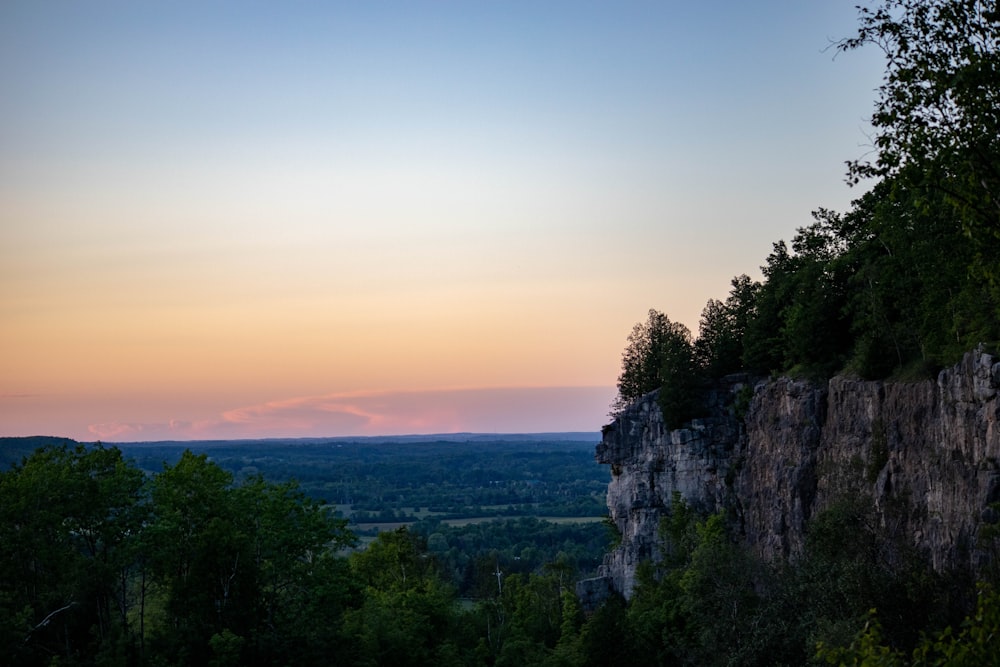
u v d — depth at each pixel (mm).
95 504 76188
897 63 28609
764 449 100812
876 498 70375
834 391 85188
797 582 67875
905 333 77375
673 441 121500
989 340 58969
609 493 136375
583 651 90625
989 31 27641
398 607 97812
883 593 56562
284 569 83000
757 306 117812
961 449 59250
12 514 70625
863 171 29656
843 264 92875
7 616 64938
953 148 28141
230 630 75062
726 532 108188
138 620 85812
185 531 79750
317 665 76875
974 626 25578
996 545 52031
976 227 28875
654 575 115562
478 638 106750
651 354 143750
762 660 64938
